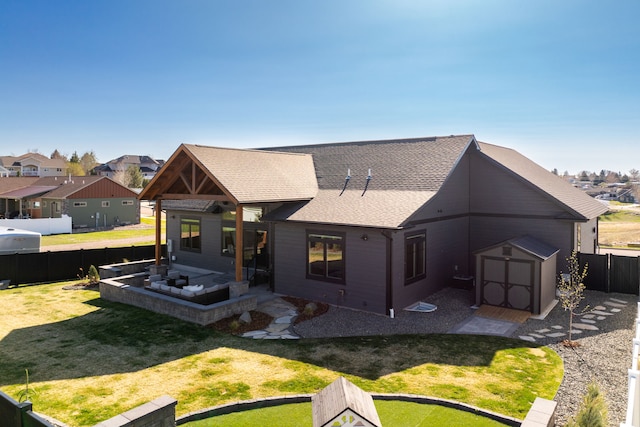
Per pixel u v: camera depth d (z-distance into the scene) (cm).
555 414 796
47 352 1159
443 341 1242
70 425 780
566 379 991
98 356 1130
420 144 2038
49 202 4603
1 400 620
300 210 1738
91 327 1373
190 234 2317
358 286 1544
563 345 1212
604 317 1480
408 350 1169
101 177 4644
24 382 968
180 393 913
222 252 2173
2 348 1188
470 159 2033
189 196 1753
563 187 2298
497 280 1575
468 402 869
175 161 1770
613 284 1811
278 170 1950
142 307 1591
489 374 1012
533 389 935
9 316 1495
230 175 1656
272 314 1503
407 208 1535
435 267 1767
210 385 952
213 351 1165
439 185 1675
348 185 1902
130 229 4447
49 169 10488
